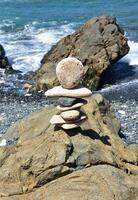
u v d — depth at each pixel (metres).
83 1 64.62
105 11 59.31
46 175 20.23
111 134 23.30
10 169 20.95
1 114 33.09
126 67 42.06
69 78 20.45
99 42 39.69
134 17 55.94
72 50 40.50
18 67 43.72
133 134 29.36
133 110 33.16
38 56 45.47
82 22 55.41
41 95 37.41
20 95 37.50
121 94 36.84
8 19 57.72
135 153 22.94
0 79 41.03
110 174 19.80
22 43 49.06
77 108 20.84
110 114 28.33
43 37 50.66
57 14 59.16
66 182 19.72
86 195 19.08
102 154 20.83
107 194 19.06
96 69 38.78
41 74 39.91
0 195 20.23
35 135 23.22
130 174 21.03
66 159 20.27
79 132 21.19
